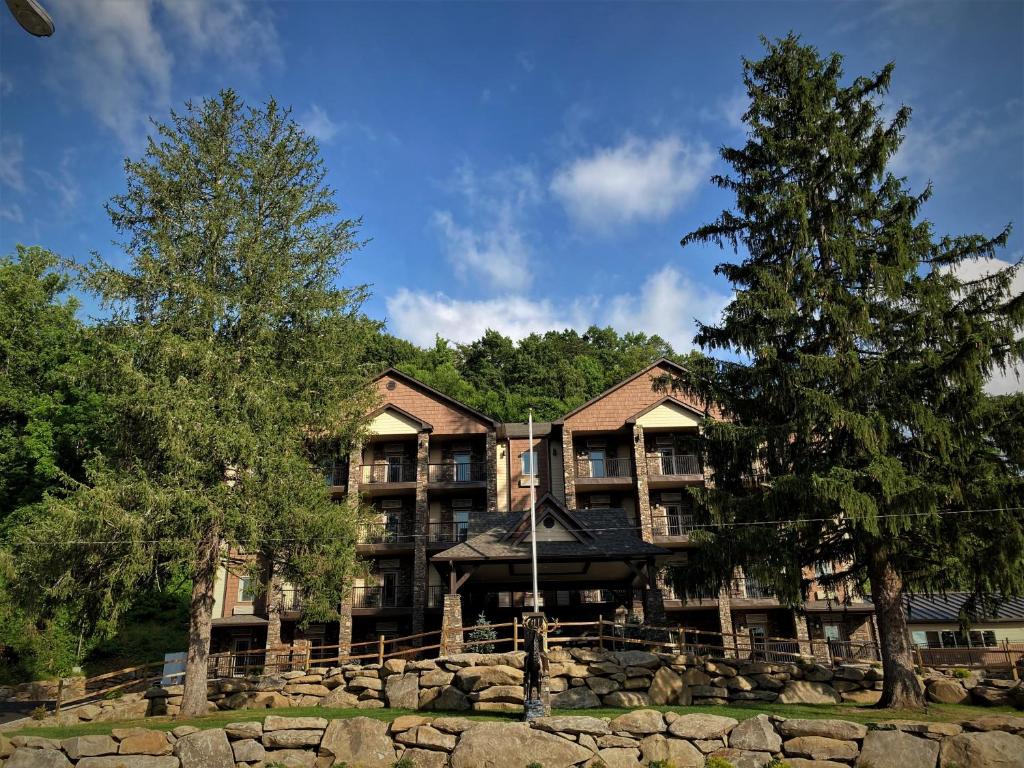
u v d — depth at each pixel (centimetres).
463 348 6881
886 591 1733
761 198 1941
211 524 1955
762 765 1429
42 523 1853
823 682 1939
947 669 2041
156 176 2180
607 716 1598
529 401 5525
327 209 2372
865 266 1836
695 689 1914
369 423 2541
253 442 1947
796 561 1717
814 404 1670
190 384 1952
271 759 1566
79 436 3409
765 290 1878
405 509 3716
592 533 2486
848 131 1967
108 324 2050
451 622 2294
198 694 1931
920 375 1666
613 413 3728
